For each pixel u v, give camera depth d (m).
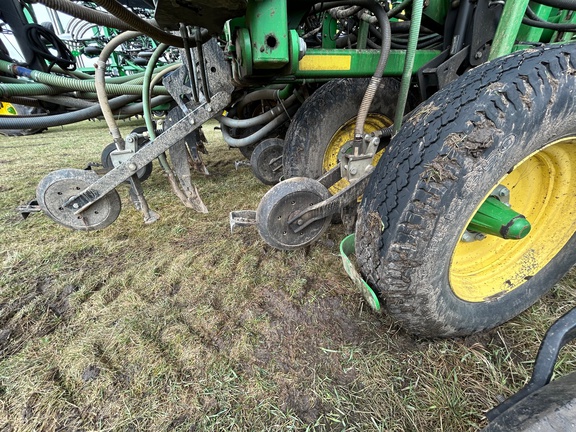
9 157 4.41
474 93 0.79
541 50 0.81
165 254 1.77
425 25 1.61
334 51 1.38
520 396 0.66
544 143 0.84
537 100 0.74
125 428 0.90
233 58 1.17
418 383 0.98
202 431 0.89
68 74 2.82
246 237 1.94
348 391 0.97
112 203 1.60
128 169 1.51
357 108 1.82
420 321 0.95
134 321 1.28
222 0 0.78
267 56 1.00
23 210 1.65
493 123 0.74
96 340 1.19
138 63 4.50
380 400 0.94
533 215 1.22
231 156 4.26
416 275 0.85
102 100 1.46
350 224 1.55
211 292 1.45
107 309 1.36
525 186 1.16
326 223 1.46
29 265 1.68
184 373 1.06
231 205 2.45
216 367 1.07
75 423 0.92
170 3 0.81
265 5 0.93
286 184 1.29
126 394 0.99
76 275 1.59
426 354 1.06
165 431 0.89
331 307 1.32
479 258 1.21
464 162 0.75
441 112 0.82
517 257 1.20
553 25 1.36
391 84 1.83
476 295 1.09
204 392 0.99
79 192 1.50
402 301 0.90
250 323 1.26
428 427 0.86
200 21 0.94
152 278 1.56
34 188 2.96
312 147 1.83
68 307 1.38
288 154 1.87
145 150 1.49
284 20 0.97
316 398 0.96
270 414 0.92
